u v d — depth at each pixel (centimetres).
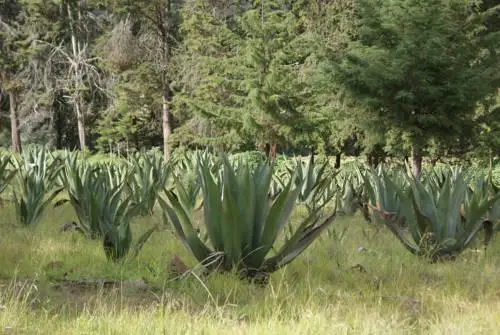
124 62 4356
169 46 4462
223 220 570
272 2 3359
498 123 2012
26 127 5062
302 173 1243
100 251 697
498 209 873
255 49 3200
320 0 3331
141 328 404
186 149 3916
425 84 1778
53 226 895
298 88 3131
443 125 1852
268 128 3209
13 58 5038
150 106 4628
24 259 634
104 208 789
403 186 994
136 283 546
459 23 2042
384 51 1831
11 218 1002
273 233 578
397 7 1834
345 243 796
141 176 1249
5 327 387
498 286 582
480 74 1816
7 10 5319
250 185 580
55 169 1380
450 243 715
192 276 559
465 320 442
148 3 4284
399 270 634
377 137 1978
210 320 425
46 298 493
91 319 416
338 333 403
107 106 4950
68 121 5466
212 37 3778
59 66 5050
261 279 583
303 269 629
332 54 2109
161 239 791
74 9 5025
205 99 3644
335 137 2906
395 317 448
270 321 418
